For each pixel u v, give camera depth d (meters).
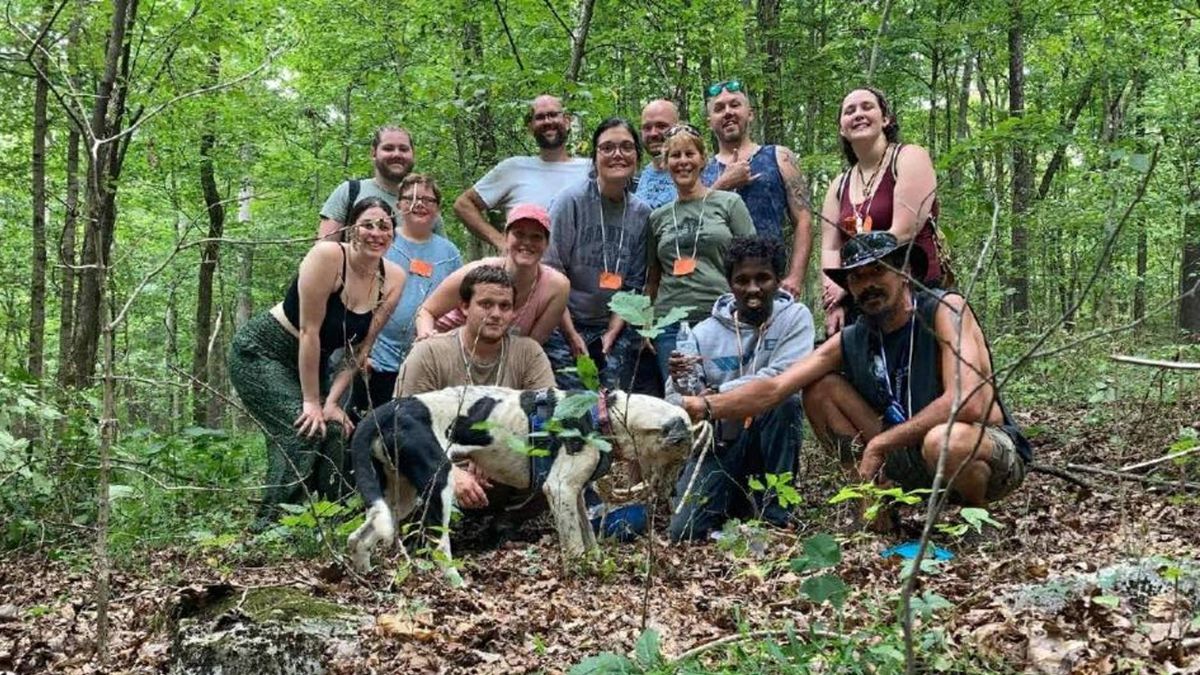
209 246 12.45
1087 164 11.52
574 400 3.00
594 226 6.12
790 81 11.36
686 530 5.04
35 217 9.28
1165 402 7.24
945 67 14.52
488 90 8.98
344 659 3.18
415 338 5.82
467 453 4.59
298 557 5.04
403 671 3.14
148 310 15.83
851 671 2.65
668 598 3.89
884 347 4.77
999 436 4.63
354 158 13.32
